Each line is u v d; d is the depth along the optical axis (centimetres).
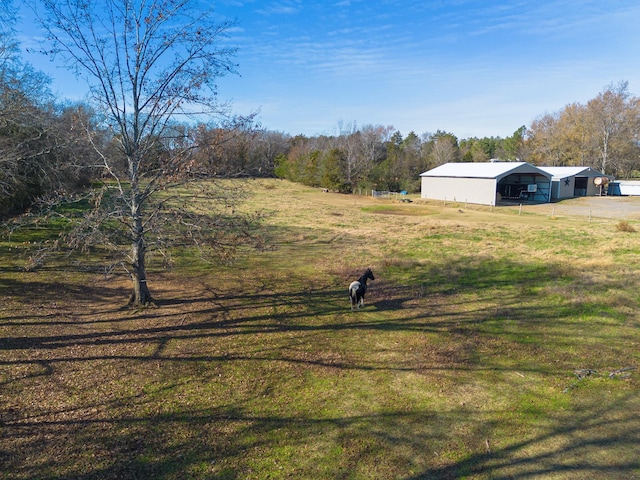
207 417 613
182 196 1031
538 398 680
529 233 2344
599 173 4947
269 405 649
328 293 1251
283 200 4362
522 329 980
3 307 1018
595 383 727
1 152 1451
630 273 1432
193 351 838
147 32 964
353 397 677
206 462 514
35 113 1647
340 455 533
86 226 948
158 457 521
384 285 1339
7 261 1431
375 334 949
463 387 714
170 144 1059
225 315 1046
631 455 537
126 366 765
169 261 1038
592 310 1084
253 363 795
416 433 582
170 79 1009
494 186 4003
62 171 1709
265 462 517
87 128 1028
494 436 579
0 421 584
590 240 2111
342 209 3706
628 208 3781
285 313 1072
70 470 493
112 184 1185
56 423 586
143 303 1085
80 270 1389
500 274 1464
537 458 531
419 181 5859
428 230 2466
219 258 1112
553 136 7350
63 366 755
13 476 479
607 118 6238
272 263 1619
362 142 7012
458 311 1105
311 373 759
